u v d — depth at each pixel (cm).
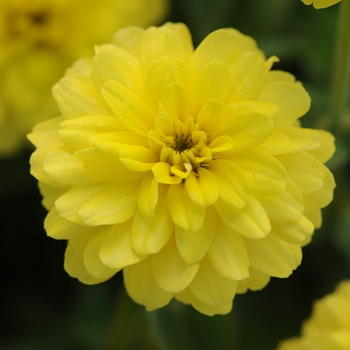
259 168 29
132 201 29
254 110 29
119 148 29
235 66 30
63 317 37
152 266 29
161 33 30
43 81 35
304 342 32
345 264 36
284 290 36
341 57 32
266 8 37
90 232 29
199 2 38
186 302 30
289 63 37
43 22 36
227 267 29
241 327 36
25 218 37
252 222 28
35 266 37
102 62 29
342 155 33
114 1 36
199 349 33
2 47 35
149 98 29
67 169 29
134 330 35
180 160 29
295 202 29
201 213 28
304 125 36
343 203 36
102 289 37
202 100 29
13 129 36
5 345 36
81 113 29
